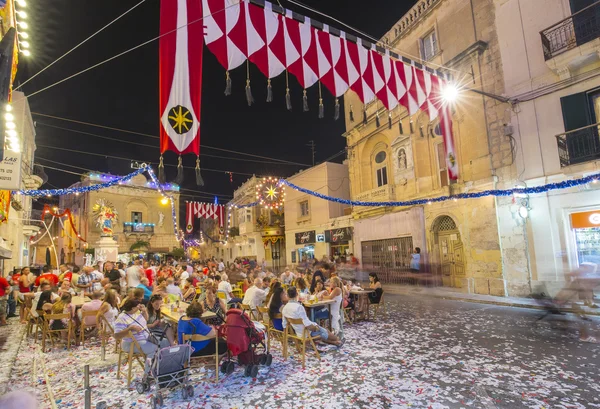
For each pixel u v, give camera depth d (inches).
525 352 249.3
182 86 191.5
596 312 363.6
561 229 442.6
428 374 213.0
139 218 1521.9
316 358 255.6
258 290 340.8
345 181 962.7
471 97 562.9
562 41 440.5
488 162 532.1
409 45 700.0
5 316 448.8
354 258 759.1
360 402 178.4
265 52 223.1
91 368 250.8
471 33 566.6
